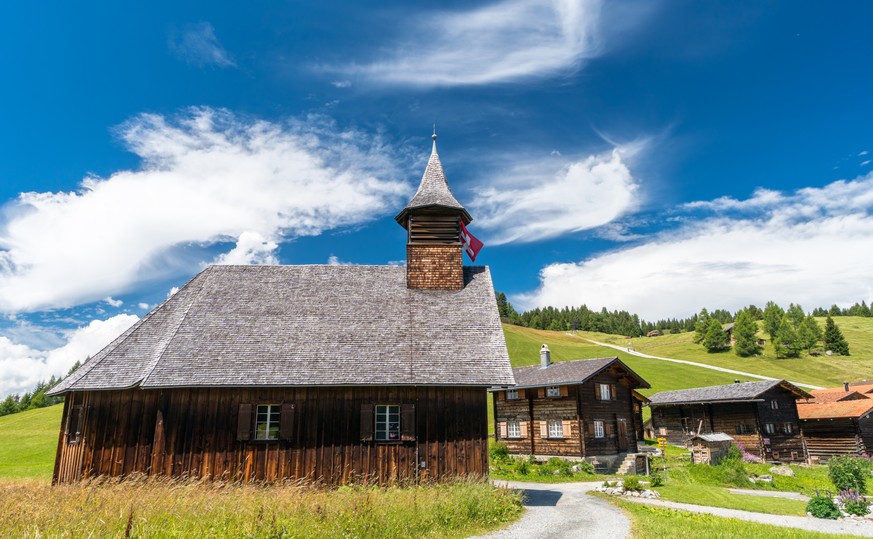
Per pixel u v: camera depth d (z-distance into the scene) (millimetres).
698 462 33781
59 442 19781
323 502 13492
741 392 42781
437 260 25031
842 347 121125
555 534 13508
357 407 19812
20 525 10734
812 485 28734
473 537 13023
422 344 21125
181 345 20312
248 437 19016
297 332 21453
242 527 11242
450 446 19656
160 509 12305
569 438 34281
